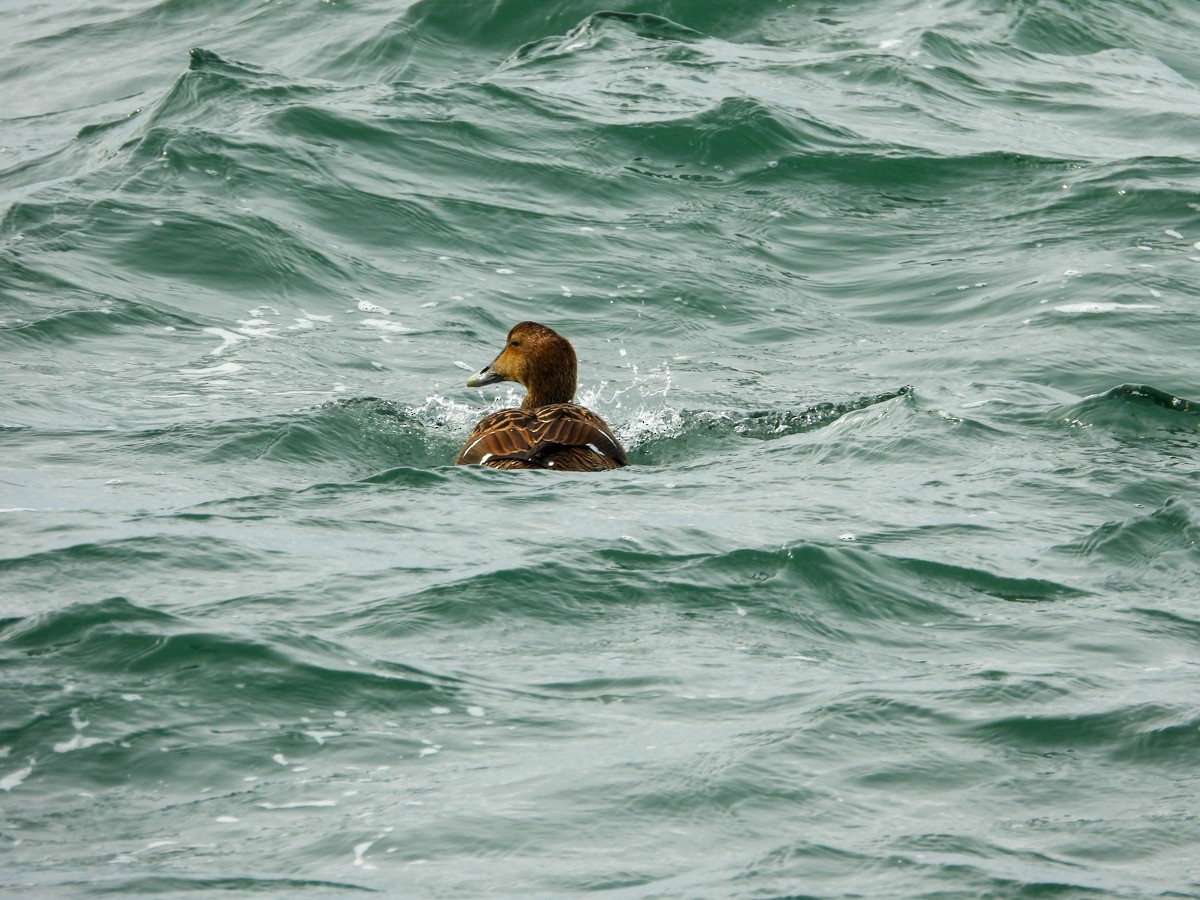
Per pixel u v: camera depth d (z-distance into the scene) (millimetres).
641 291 50250
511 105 64688
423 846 16953
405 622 23156
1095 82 75250
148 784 18406
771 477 32281
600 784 18312
